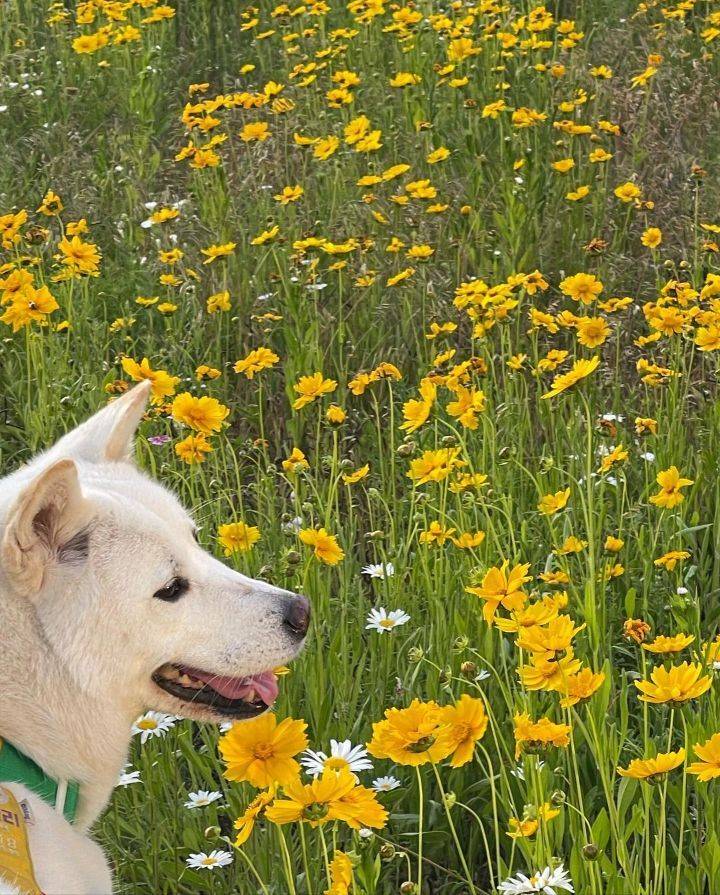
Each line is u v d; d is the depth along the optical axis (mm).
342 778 1779
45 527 1798
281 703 2160
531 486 2529
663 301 2621
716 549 2400
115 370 2732
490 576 1960
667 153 3574
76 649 1811
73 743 1829
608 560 2229
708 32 3920
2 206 3504
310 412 2787
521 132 3564
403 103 3998
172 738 2191
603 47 4316
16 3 4844
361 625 2287
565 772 2098
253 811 1799
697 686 1863
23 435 2734
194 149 3326
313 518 2492
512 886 1859
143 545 1842
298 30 4738
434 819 2107
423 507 2371
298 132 3604
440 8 4570
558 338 2982
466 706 1825
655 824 2064
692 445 2633
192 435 2391
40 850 1767
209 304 2816
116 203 3607
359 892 1861
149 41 4465
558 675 1894
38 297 2559
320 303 3119
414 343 2961
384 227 3303
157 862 2072
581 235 3273
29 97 4160
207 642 1872
